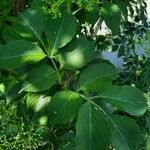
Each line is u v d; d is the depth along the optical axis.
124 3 0.58
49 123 0.46
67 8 0.45
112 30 0.52
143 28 1.04
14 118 0.48
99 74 0.43
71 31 0.43
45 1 0.45
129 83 1.00
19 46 0.43
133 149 0.42
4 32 0.51
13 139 0.47
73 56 0.43
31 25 0.45
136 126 0.42
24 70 0.46
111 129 0.42
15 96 0.47
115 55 1.23
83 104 0.42
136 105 0.42
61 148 0.49
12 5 0.56
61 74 0.45
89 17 0.52
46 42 0.44
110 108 0.44
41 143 0.48
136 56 1.05
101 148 0.40
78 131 0.40
